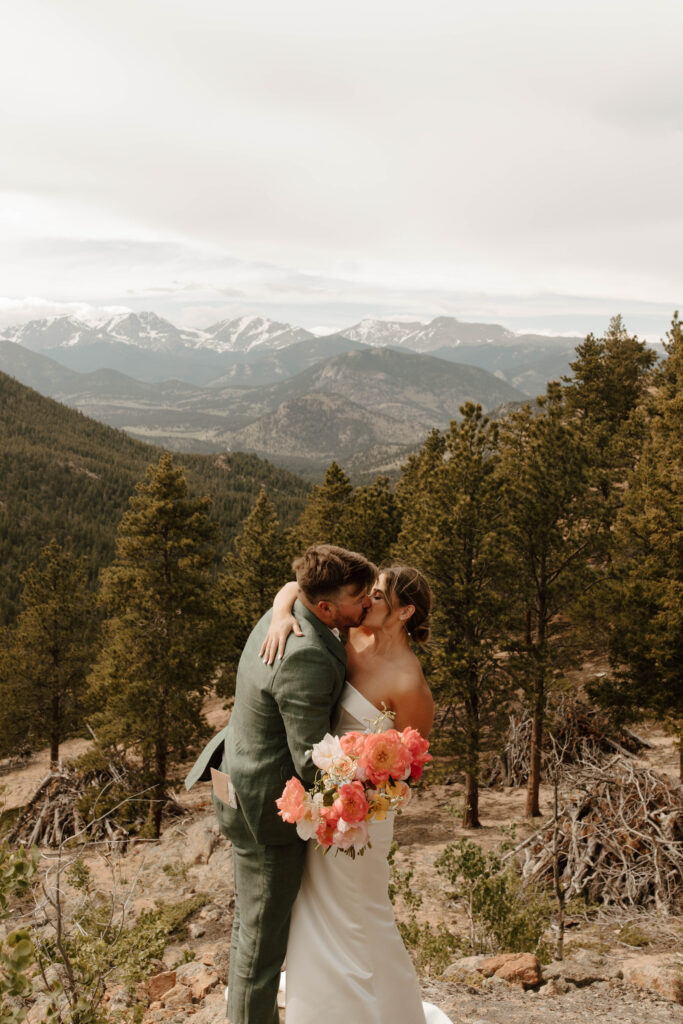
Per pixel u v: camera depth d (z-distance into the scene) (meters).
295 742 2.76
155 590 25.30
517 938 7.26
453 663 20.12
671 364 25.50
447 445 21.58
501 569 21.23
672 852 11.80
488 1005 4.75
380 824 2.93
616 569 21.64
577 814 13.14
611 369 39.69
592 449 22.25
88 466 195.88
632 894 11.52
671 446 19.73
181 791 28.48
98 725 27.62
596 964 7.86
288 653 2.78
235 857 3.07
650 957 8.12
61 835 20.95
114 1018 4.66
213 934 11.30
